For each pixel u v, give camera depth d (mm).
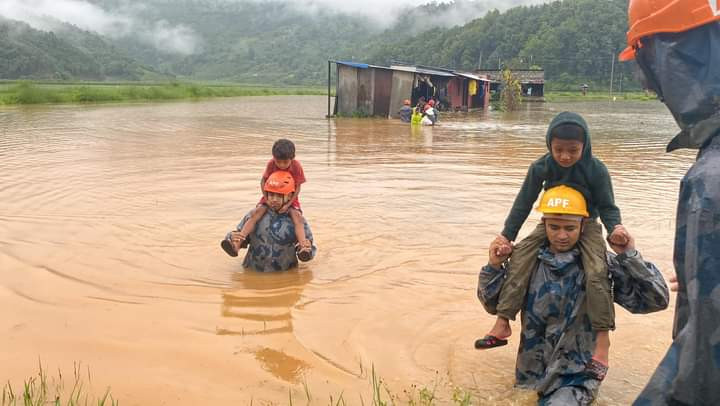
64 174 11375
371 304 5312
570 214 3623
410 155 14727
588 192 3717
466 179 11234
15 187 10062
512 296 3791
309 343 4535
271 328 4797
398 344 4539
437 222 8039
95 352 4344
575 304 3678
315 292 5605
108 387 3830
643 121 29656
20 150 14844
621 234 3520
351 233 7512
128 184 10461
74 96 42906
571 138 3484
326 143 17422
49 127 21656
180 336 4625
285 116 29859
